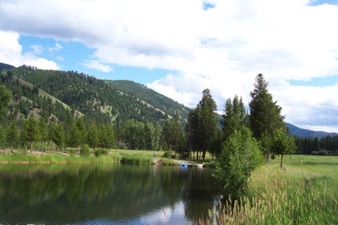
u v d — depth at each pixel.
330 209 10.70
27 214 28.75
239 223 12.30
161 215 29.12
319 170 32.19
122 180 52.97
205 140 101.00
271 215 11.31
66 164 79.94
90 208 31.95
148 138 178.12
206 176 61.94
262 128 67.50
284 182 17.42
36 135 87.00
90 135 107.81
